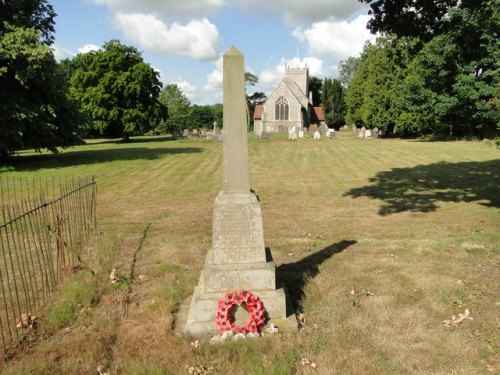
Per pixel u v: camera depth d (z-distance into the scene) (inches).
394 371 168.7
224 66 213.8
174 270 290.4
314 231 396.8
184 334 202.1
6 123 836.6
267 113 3102.9
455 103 1250.0
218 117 3415.4
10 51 788.6
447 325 203.6
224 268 217.9
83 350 187.8
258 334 199.0
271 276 217.6
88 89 1911.9
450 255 307.4
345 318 214.7
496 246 323.9
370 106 1856.5
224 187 224.7
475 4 442.0
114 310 229.1
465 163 877.2
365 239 360.8
